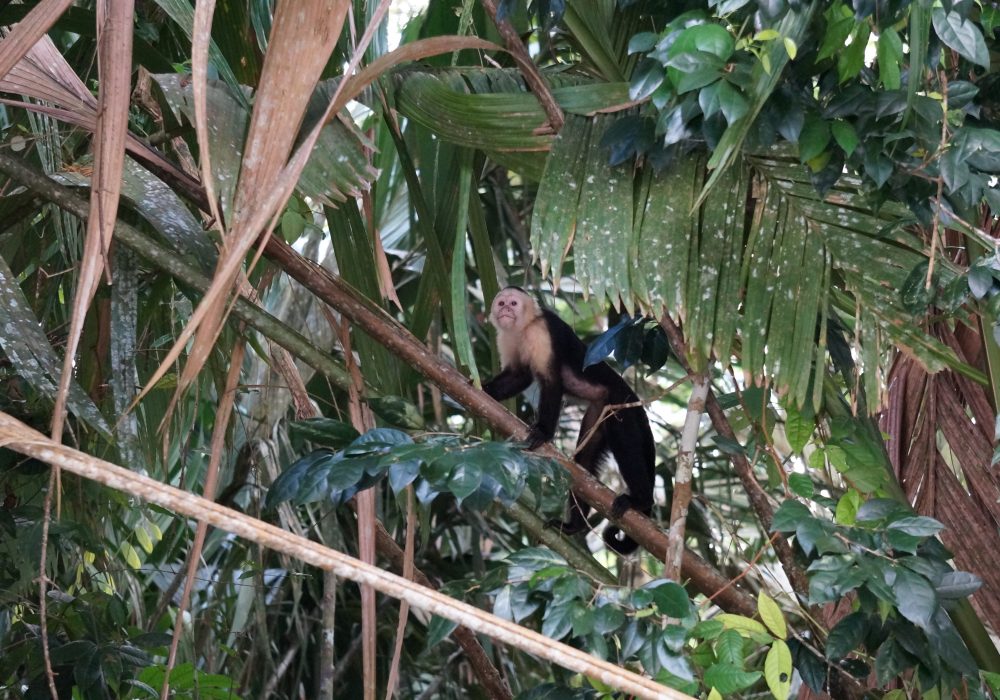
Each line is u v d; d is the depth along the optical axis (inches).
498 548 252.7
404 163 149.2
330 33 96.1
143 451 162.4
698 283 128.4
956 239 146.3
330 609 178.4
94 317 148.9
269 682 190.1
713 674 99.7
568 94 137.3
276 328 126.0
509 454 107.9
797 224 130.7
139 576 199.2
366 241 148.5
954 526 137.0
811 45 117.5
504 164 140.2
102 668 123.9
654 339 146.8
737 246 130.5
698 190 132.2
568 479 114.8
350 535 219.1
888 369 136.9
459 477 102.3
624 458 188.1
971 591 109.5
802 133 116.4
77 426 152.6
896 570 105.0
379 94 141.9
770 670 104.5
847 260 128.4
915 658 114.1
